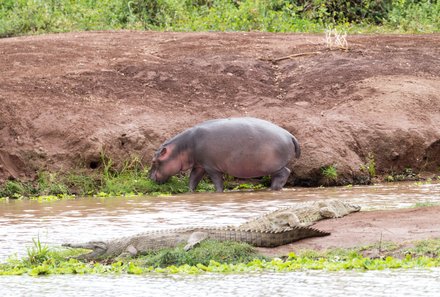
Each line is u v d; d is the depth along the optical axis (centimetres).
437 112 5462
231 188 4962
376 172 5156
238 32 6825
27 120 5069
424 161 5262
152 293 2491
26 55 5909
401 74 5866
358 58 6106
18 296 2495
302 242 3000
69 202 4394
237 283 2572
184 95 5531
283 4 7894
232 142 4788
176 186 4881
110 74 5659
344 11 8106
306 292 2456
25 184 4809
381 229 3056
